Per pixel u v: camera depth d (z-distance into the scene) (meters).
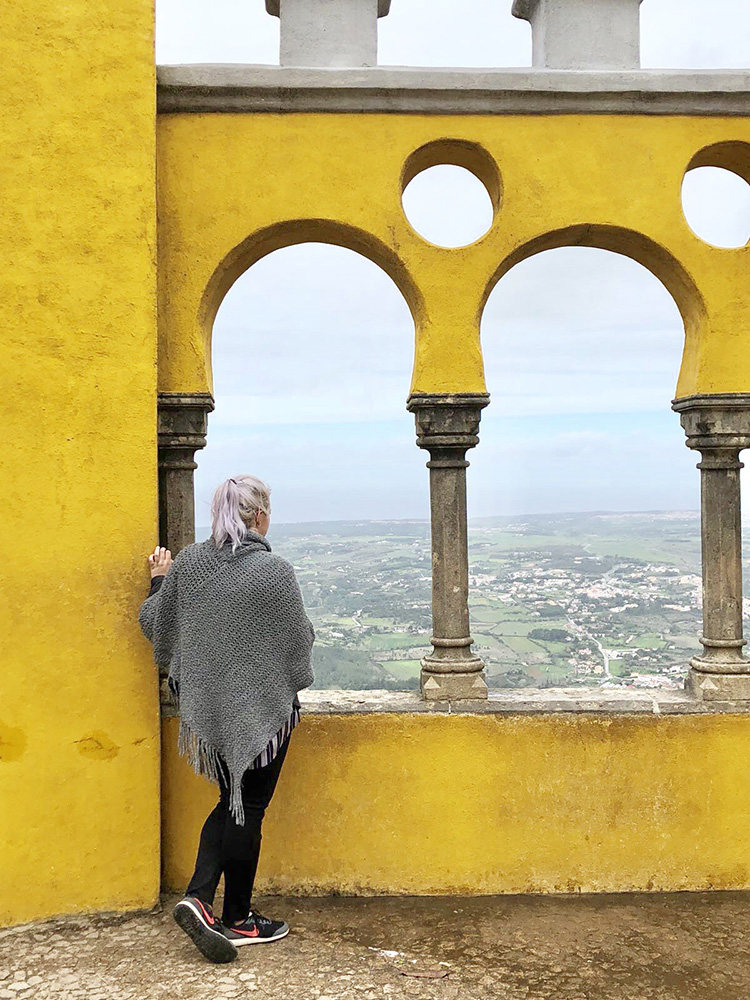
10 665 3.43
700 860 3.77
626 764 3.77
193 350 3.72
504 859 3.75
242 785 3.19
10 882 3.43
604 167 3.81
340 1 3.88
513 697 3.84
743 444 3.85
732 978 3.10
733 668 3.81
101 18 3.50
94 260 3.49
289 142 3.74
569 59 3.91
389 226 3.77
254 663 3.10
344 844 3.73
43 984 3.01
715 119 3.84
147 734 3.53
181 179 3.71
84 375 3.49
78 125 3.48
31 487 3.45
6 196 3.43
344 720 3.72
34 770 3.45
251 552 3.18
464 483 3.88
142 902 3.53
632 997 2.98
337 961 3.18
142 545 3.52
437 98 3.75
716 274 3.82
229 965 3.14
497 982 3.05
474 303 3.80
